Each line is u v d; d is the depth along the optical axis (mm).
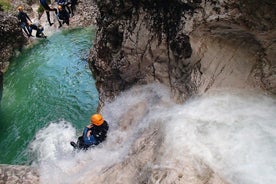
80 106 12117
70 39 17812
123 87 8758
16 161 9875
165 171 5035
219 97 6332
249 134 5355
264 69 6309
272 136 5242
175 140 5535
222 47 6414
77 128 10906
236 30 5977
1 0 19266
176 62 7102
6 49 16516
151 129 6621
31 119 11875
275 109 5875
